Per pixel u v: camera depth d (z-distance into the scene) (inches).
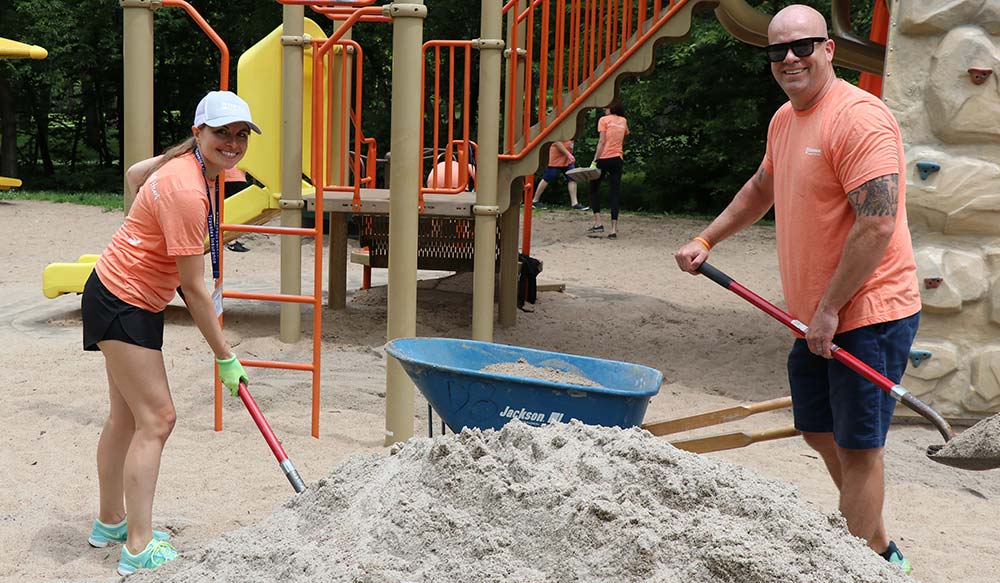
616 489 114.9
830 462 161.9
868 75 377.1
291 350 316.8
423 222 370.3
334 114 370.0
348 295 415.5
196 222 145.9
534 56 759.7
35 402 247.4
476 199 300.8
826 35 145.5
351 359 310.2
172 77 1099.9
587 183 943.7
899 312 144.9
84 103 1184.2
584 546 108.2
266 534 125.1
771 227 717.3
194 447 219.3
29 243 570.3
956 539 179.5
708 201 927.7
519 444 127.0
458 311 386.6
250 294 232.4
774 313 154.9
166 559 148.7
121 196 862.5
